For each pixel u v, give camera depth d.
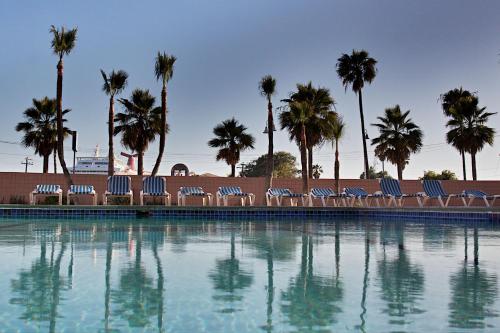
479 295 3.35
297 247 6.12
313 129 20.05
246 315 2.83
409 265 4.64
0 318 2.72
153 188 16.11
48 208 13.39
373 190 21.14
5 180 18.53
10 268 4.32
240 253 5.46
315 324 2.66
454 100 30.53
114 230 8.70
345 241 6.96
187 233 8.19
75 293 3.34
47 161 24.48
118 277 3.93
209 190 20.14
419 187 21.45
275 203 20.11
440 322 2.70
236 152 24.48
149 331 2.51
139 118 21.59
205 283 3.72
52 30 16.64
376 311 2.93
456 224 11.34
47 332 2.48
